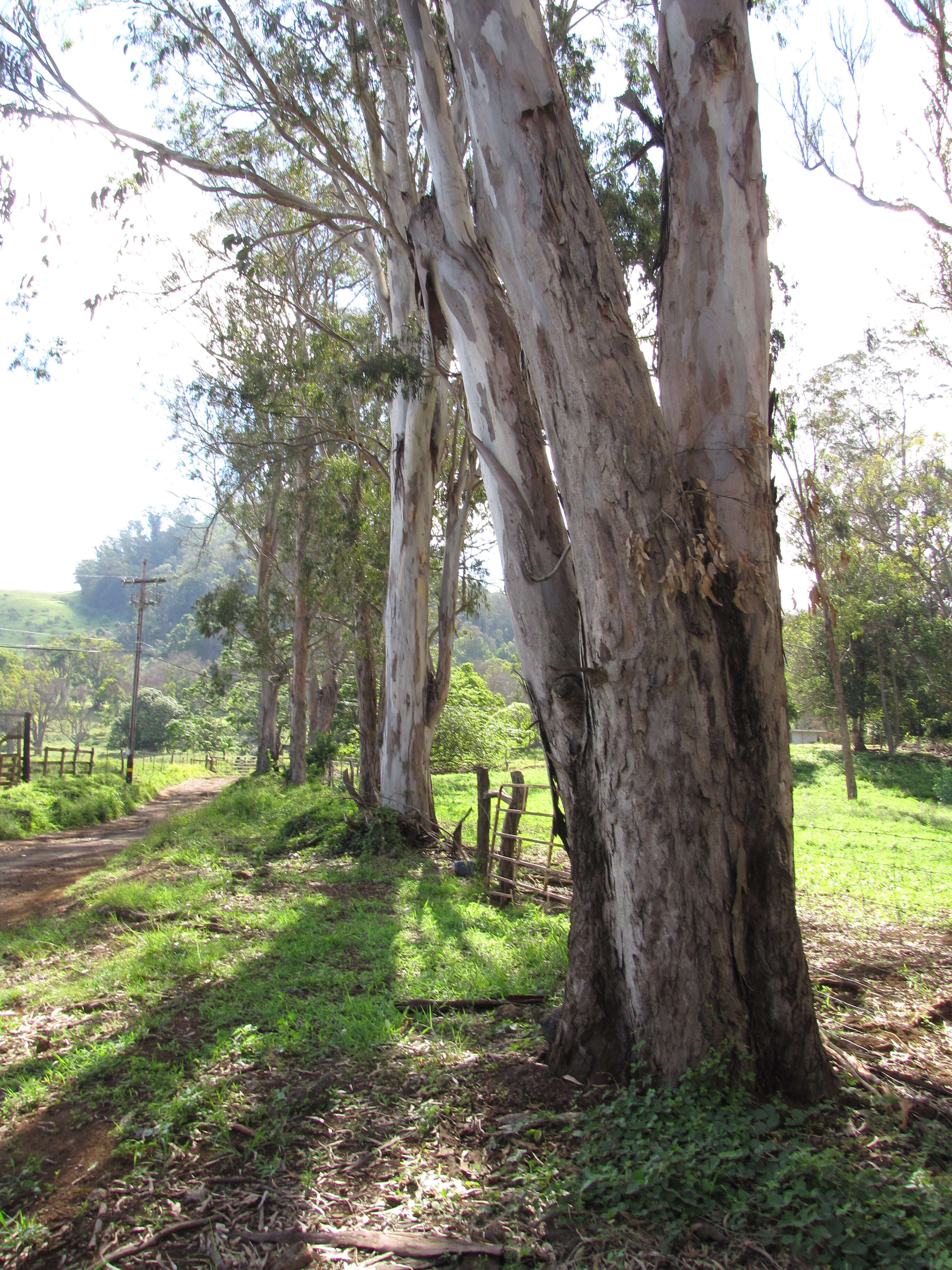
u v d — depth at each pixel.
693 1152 3.41
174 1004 5.95
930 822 19.23
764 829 4.17
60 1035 5.50
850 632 33.41
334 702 36.88
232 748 65.94
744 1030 4.04
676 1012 4.04
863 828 17.89
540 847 13.51
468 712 33.78
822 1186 3.25
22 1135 4.19
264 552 28.77
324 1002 5.84
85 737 74.25
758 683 4.21
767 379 4.55
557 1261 3.01
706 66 4.40
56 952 7.93
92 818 24.25
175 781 45.81
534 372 4.34
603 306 4.10
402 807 14.40
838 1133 3.77
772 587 4.34
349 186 14.03
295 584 26.73
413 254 5.99
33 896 11.83
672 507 4.07
